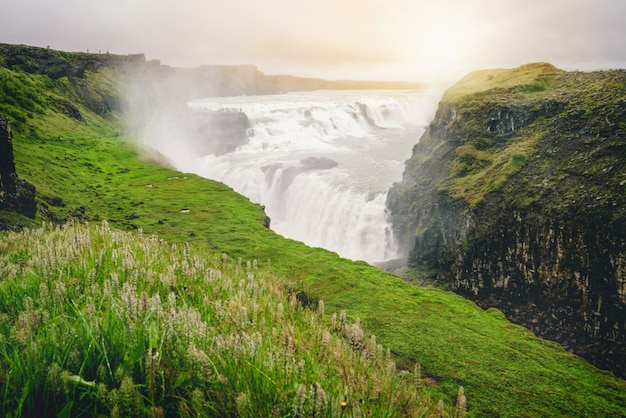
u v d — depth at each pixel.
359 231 66.94
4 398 3.44
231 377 4.10
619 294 39.88
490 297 50.06
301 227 75.38
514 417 8.47
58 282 5.79
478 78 92.12
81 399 3.68
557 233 44.31
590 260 41.78
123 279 6.80
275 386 4.09
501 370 10.31
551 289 45.03
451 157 64.62
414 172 70.88
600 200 42.31
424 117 155.25
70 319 4.82
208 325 5.55
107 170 47.78
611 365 39.75
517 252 48.09
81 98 99.62
